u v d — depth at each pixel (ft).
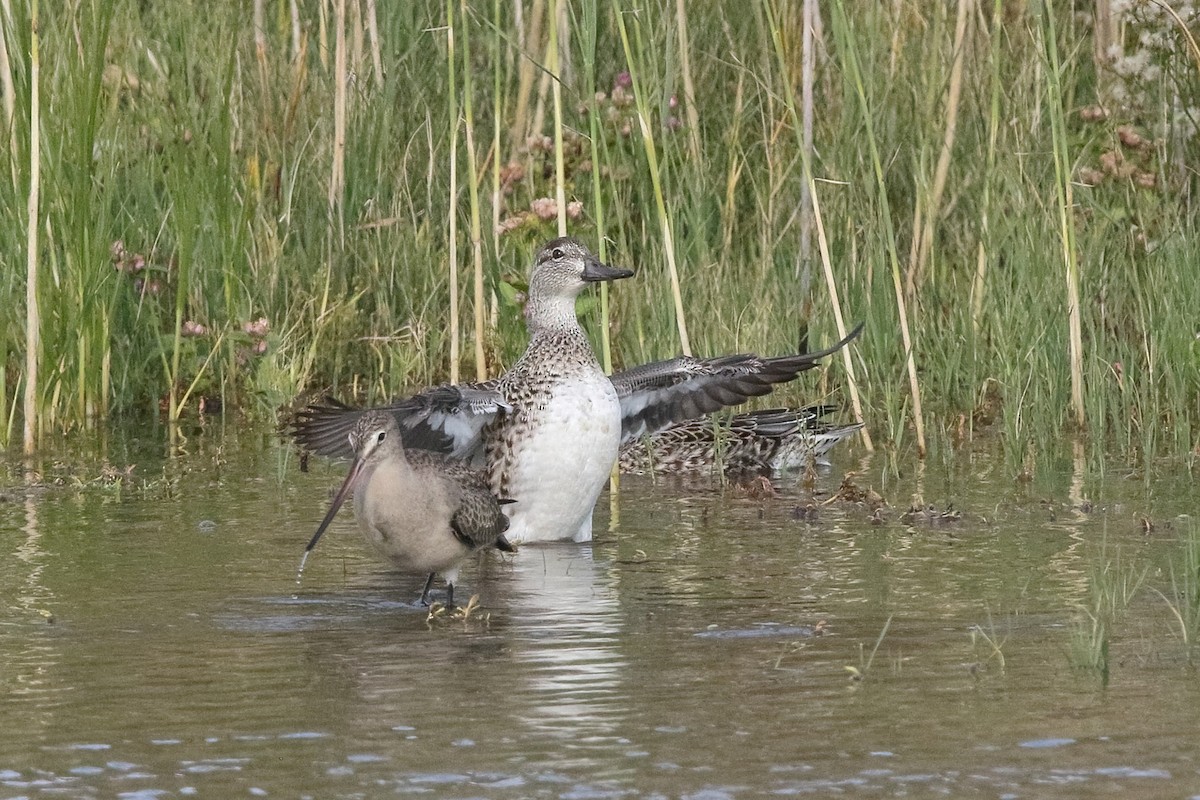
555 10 43.65
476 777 20.71
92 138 48.93
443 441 36.76
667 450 46.21
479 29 57.31
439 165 57.16
